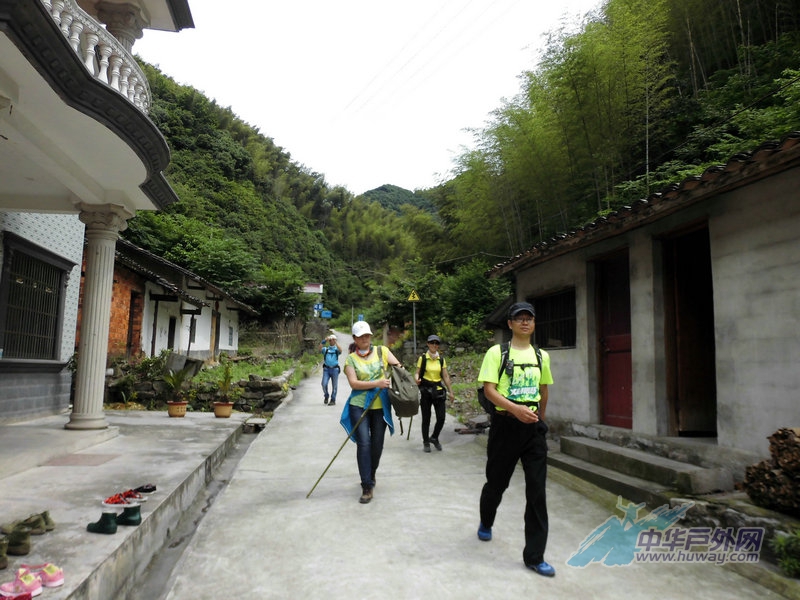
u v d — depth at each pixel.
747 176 3.77
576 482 4.93
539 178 13.22
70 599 2.21
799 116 8.62
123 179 5.98
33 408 7.48
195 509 4.55
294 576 2.98
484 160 15.98
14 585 2.18
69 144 5.00
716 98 11.63
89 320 6.33
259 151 53.00
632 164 11.91
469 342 17.48
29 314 7.27
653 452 4.88
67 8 4.08
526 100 14.17
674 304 5.13
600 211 10.62
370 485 4.45
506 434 3.16
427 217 24.56
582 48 10.45
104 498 3.78
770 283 3.86
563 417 6.53
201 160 41.94
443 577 2.97
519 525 3.87
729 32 13.35
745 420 4.01
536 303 7.53
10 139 4.56
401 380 4.55
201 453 5.59
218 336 21.14
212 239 25.62
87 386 6.27
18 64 3.57
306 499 4.53
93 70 4.58
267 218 45.59
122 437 6.53
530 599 2.73
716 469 4.02
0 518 3.29
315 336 33.28
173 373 9.10
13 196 6.41
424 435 6.52
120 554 2.82
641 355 5.20
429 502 4.42
